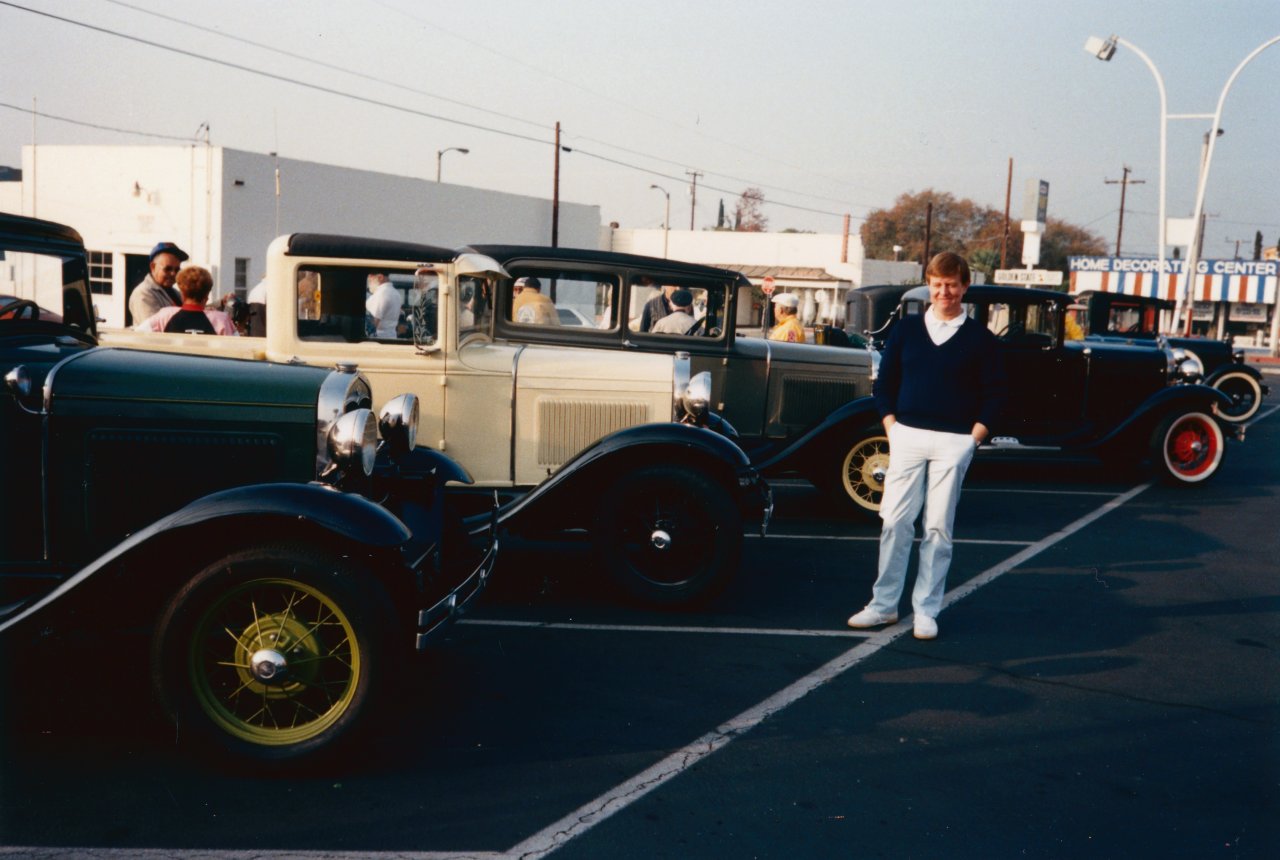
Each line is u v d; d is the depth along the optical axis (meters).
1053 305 10.22
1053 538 7.84
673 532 5.62
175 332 6.39
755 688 4.56
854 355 8.70
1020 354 10.24
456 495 5.99
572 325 7.77
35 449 3.98
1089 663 4.99
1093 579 6.61
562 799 3.48
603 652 4.98
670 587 5.62
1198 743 4.07
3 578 4.00
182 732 3.56
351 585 3.53
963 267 5.08
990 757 3.89
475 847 3.15
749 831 3.29
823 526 8.12
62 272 4.88
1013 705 4.43
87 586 3.47
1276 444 14.35
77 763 3.66
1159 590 6.36
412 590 3.77
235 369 4.21
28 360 4.34
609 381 6.22
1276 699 4.55
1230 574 6.79
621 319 7.89
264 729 3.61
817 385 8.59
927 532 5.26
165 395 4.02
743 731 4.09
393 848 3.13
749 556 7.03
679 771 3.71
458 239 31.75
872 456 8.18
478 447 6.20
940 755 3.90
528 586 6.13
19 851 3.06
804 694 4.50
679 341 8.13
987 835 3.30
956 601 6.05
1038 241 41.16
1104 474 11.30
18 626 3.50
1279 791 3.66
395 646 3.59
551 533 5.84
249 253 25.14
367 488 4.24
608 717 4.20
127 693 4.28
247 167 24.77
